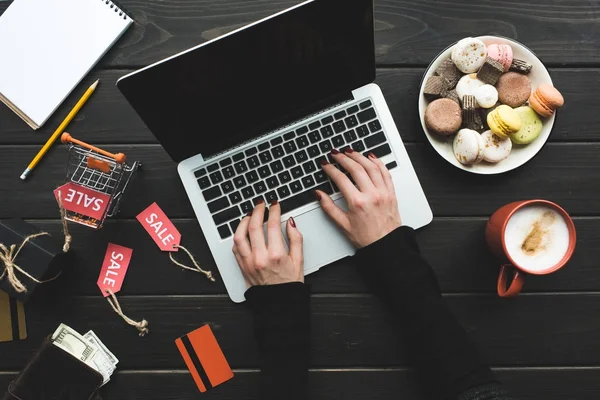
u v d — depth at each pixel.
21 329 0.73
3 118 0.75
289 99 0.68
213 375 0.73
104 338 0.74
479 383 0.61
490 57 0.69
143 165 0.75
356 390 0.73
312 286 0.74
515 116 0.67
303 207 0.71
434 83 0.70
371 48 0.63
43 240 0.70
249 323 0.74
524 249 0.67
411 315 0.66
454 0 0.77
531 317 0.74
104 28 0.75
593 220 0.75
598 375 0.73
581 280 0.74
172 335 0.74
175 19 0.76
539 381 0.73
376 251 0.68
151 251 0.75
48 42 0.75
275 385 0.65
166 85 0.58
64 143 0.73
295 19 0.57
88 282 0.74
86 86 0.76
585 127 0.75
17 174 0.75
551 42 0.76
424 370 0.65
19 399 0.69
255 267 0.68
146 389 0.73
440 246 0.75
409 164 0.72
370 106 0.72
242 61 0.59
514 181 0.75
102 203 0.67
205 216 0.71
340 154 0.71
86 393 0.70
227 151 0.71
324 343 0.74
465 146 0.69
